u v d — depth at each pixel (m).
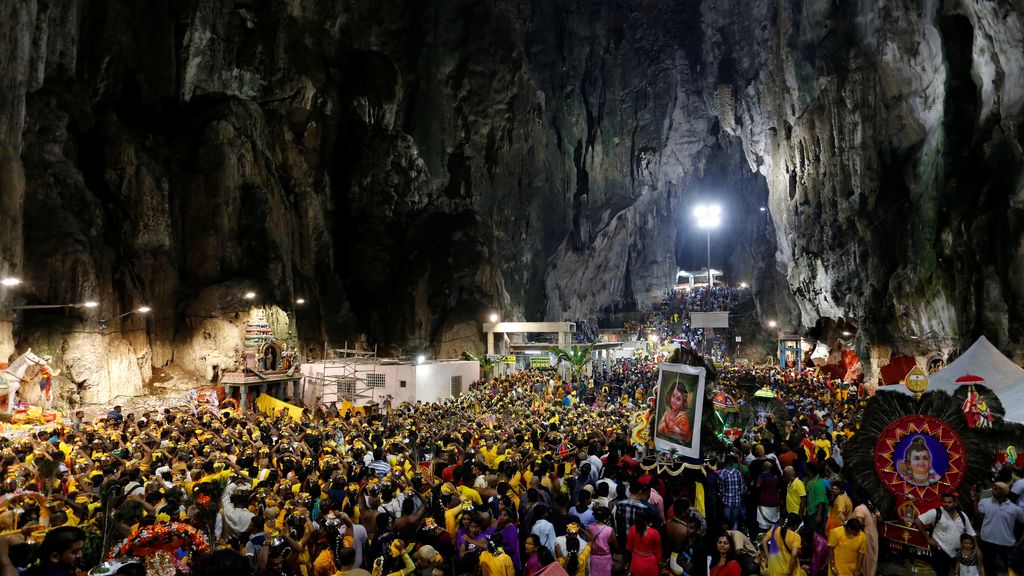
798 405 25.41
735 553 7.66
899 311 35.19
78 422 18.91
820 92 41.38
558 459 12.29
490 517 8.37
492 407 22.06
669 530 9.09
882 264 37.75
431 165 49.12
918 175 35.41
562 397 28.67
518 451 12.93
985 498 9.47
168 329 30.95
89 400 25.95
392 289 42.91
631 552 8.49
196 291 31.98
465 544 8.12
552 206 56.62
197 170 33.91
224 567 4.88
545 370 40.19
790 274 48.66
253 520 8.27
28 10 25.38
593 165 60.25
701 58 59.34
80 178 29.14
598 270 64.94
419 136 49.16
